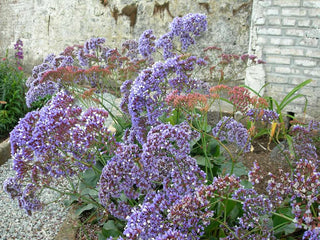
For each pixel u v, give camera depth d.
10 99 4.39
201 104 2.17
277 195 1.58
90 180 2.35
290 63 3.88
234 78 4.95
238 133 2.29
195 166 1.65
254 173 1.63
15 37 6.80
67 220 2.33
